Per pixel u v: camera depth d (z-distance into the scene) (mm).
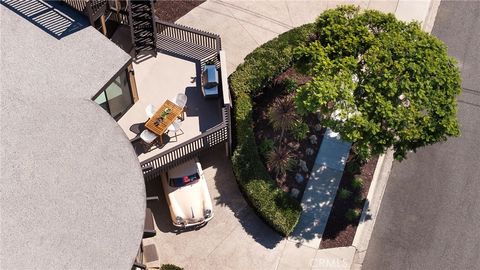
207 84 23094
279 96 25406
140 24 23734
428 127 20375
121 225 17625
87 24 21766
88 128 19266
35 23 21625
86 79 20438
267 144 23906
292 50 24906
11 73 20312
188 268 21938
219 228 22766
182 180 22703
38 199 17875
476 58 27547
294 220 22109
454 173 24250
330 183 23766
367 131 20266
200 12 28328
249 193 22484
